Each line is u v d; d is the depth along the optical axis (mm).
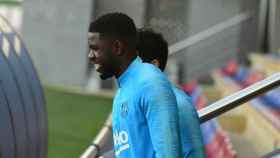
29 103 10016
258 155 15992
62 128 24531
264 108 17547
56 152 20500
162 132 5496
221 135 13695
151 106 5594
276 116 15836
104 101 32719
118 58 6082
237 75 29516
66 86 38594
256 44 36656
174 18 37875
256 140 17469
